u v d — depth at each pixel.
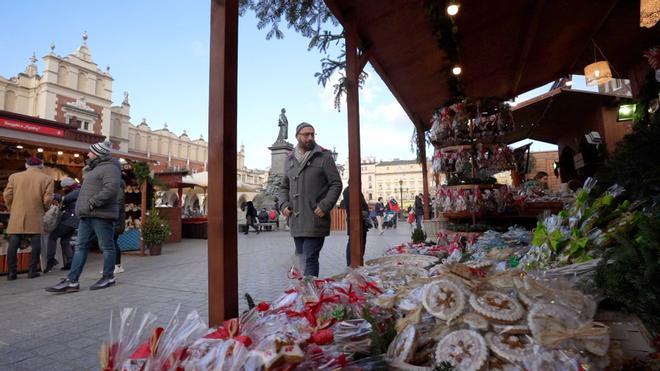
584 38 5.95
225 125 1.92
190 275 5.45
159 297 3.97
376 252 8.00
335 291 2.01
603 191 2.40
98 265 6.69
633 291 1.49
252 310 1.75
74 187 6.55
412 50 4.92
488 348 1.39
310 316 1.69
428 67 5.54
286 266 6.14
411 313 1.69
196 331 1.43
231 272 1.89
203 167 63.81
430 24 4.32
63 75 41.50
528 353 1.33
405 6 3.95
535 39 5.62
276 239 12.53
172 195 20.83
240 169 70.12
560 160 12.93
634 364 1.39
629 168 2.30
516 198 5.88
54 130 10.22
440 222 7.73
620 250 1.58
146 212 8.86
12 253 5.35
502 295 1.57
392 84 5.89
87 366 2.22
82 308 3.57
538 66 6.73
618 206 2.15
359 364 1.35
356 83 4.04
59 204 6.74
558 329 1.35
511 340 1.40
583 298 1.51
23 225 5.36
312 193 3.37
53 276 5.64
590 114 9.89
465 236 4.66
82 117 42.41
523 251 2.73
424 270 2.82
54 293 4.24
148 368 1.20
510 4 4.67
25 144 9.34
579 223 2.21
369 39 4.44
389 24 4.23
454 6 3.81
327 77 4.23
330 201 3.30
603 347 1.33
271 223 17.95
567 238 2.16
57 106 40.38
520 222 5.85
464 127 5.18
